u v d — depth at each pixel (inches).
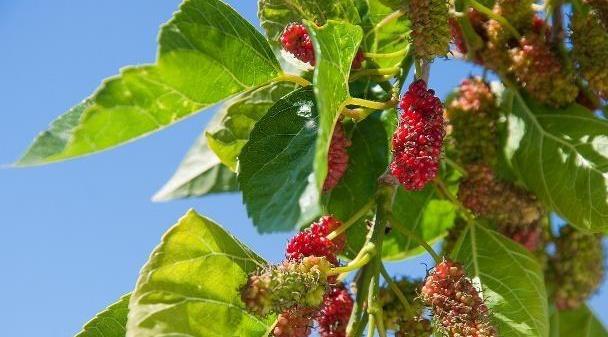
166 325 9.4
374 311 9.7
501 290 11.1
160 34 9.0
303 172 8.5
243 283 9.8
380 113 10.8
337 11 10.9
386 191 10.1
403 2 9.9
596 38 11.2
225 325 9.6
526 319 11.0
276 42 11.1
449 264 9.8
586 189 11.1
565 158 11.3
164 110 8.9
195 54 9.1
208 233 9.8
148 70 8.8
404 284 10.4
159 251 9.6
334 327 10.1
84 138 8.5
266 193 9.0
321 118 7.8
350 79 10.6
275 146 9.4
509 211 11.4
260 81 9.8
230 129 11.4
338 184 10.8
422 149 9.5
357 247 10.8
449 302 9.6
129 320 9.3
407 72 10.6
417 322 9.7
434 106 9.6
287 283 8.9
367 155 10.8
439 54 9.7
